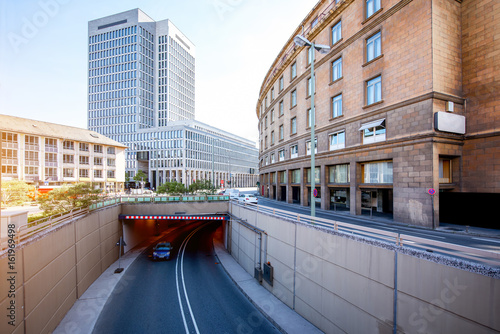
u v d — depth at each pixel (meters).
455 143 14.73
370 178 18.88
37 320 8.77
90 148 53.88
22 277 7.86
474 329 4.82
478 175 14.24
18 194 21.97
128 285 15.29
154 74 95.19
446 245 5.46
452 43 14.85
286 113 31.94
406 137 15.37
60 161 47.47
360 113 19.20
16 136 41.06
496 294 4.53
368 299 7.23
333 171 23.08
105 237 18.23
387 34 16.97
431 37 14.25
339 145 21.80
